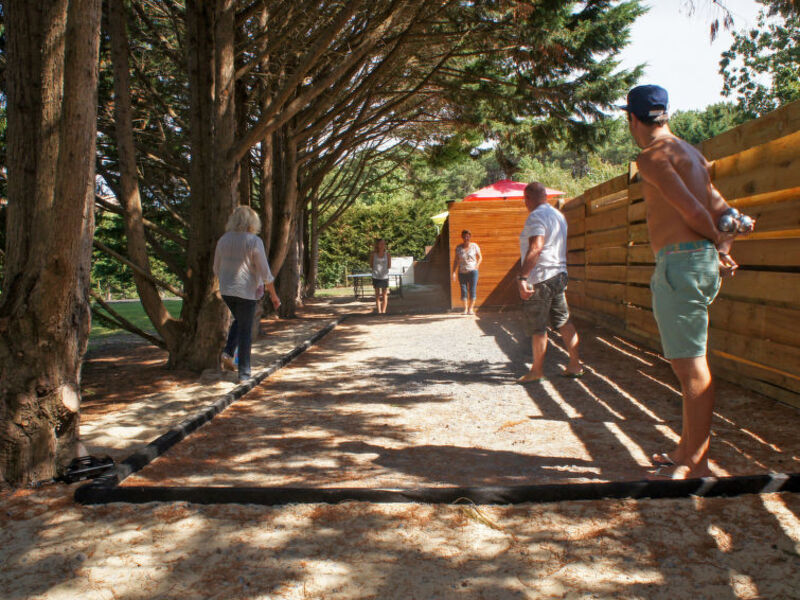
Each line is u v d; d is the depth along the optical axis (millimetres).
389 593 2133
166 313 7387
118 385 6469
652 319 7176
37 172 3301
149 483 3363
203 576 2301
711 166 5469
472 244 13008
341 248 31672
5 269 3500
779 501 2748
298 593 2156
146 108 11562
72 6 2953
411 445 3996
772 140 4387
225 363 6758
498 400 5199
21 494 3217
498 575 2227
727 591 2053
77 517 2902
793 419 4082
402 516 2773
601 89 11797
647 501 2812
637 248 7652
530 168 37594
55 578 2324
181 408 5305
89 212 3590
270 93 9945
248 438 4305
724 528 2516
